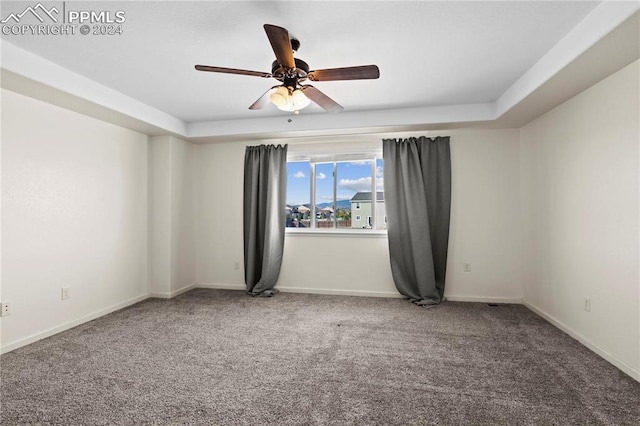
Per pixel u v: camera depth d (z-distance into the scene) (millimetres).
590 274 2541
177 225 4258
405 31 2059
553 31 2068
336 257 4266
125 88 3000
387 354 2477
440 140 3898
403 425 1659
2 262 2525
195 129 4188
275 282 4340
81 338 2791
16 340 2604
